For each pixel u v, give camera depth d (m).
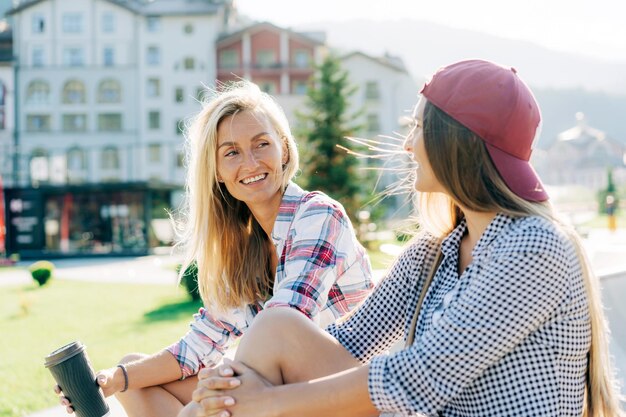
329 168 23.75
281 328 1.55
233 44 46.34
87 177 45.50
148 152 45.69
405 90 48.75
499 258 1.33
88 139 45.75
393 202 26.88
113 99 45.94
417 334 1.53
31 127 45.81
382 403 1.37
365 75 48.00
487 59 1.48
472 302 1.33
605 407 1.43
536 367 1.32
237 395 1.47
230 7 52.06
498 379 1.34
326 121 24.36
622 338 2.51
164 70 45.91
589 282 1.38
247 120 2.14
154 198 30.98
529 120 1.41
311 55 46.62
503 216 1.40
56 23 46.03
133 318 8.36
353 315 1.76
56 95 45.88
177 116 45.84
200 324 2.25
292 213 2.11
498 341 1.31
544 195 1.42
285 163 2.23
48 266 13.94
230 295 2.26
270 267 2.31
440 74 1.46
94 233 30.20
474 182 1.40
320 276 1.98
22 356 5.96
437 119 1.42
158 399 2.14
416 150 1.48
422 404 1.36
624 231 26.09
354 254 2.11
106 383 2.04
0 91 45.72
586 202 57.25
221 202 2.28
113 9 45.91
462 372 1.33
